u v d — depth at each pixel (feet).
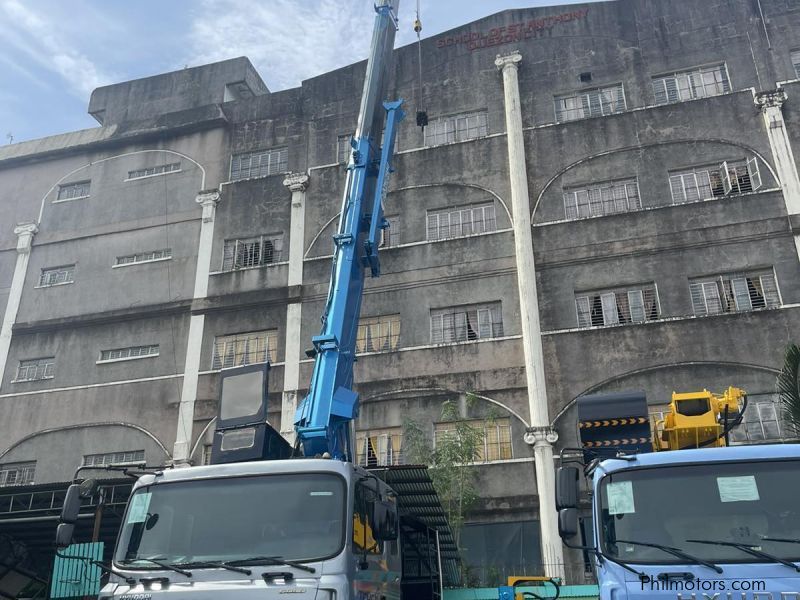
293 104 104.63
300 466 30.45
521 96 93.15
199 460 87.51
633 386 75.82
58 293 103.04
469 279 85.92
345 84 103.30
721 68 87.76
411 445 78.84
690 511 26.68
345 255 45.24
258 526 29.22
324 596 26.99
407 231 90.74
